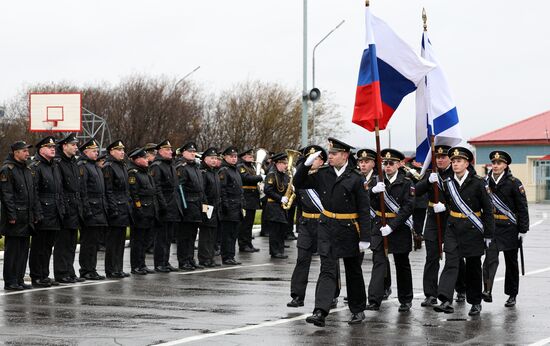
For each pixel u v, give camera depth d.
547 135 71.50
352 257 12.38
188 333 11.51
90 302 14.18
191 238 19.53
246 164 23.80
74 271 17.28
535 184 71.56
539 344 11.03
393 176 14.15
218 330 11.77
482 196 13.34
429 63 14.34
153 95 66.69
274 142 71.88
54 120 48.16
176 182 19.23
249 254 23.14
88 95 67.50
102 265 20.17
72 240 16.94
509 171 14.72
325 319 12.90
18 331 11.50
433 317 13.20
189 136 67.62
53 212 16.19
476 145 73.81
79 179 16.94
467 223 13.37
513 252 14.47
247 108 71.88
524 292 16.16
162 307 13.73
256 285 16.67
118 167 17.89
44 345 10.58
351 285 12.54
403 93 14.40
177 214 19.20
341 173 12.36
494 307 14.33
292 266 20.22
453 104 15.45
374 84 13.47
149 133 65.81
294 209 27.31
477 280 13.39
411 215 13.94
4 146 64.62
